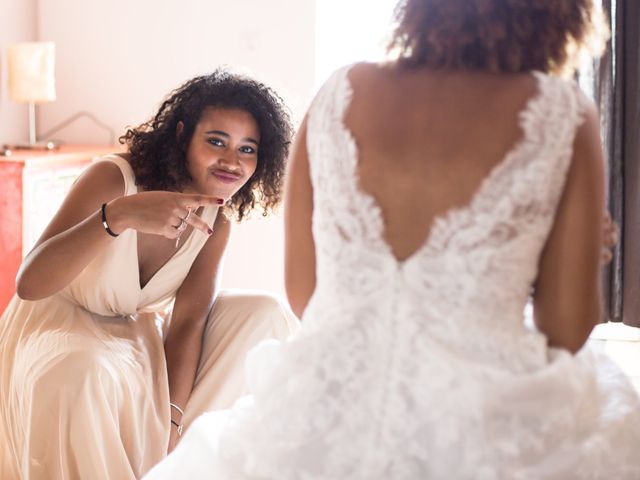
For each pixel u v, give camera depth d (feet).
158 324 7.56
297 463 3.79
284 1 12.39
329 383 3.82
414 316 3.76
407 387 3.72
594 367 4.12
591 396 3.88
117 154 7.00
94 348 6.43
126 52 12.94
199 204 6.03
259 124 7.00
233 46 12.62
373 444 3.71
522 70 4.00
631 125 12.49
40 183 10.84
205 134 6.83
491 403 3.61
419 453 3.67
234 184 6.97
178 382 7.11
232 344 7.29
